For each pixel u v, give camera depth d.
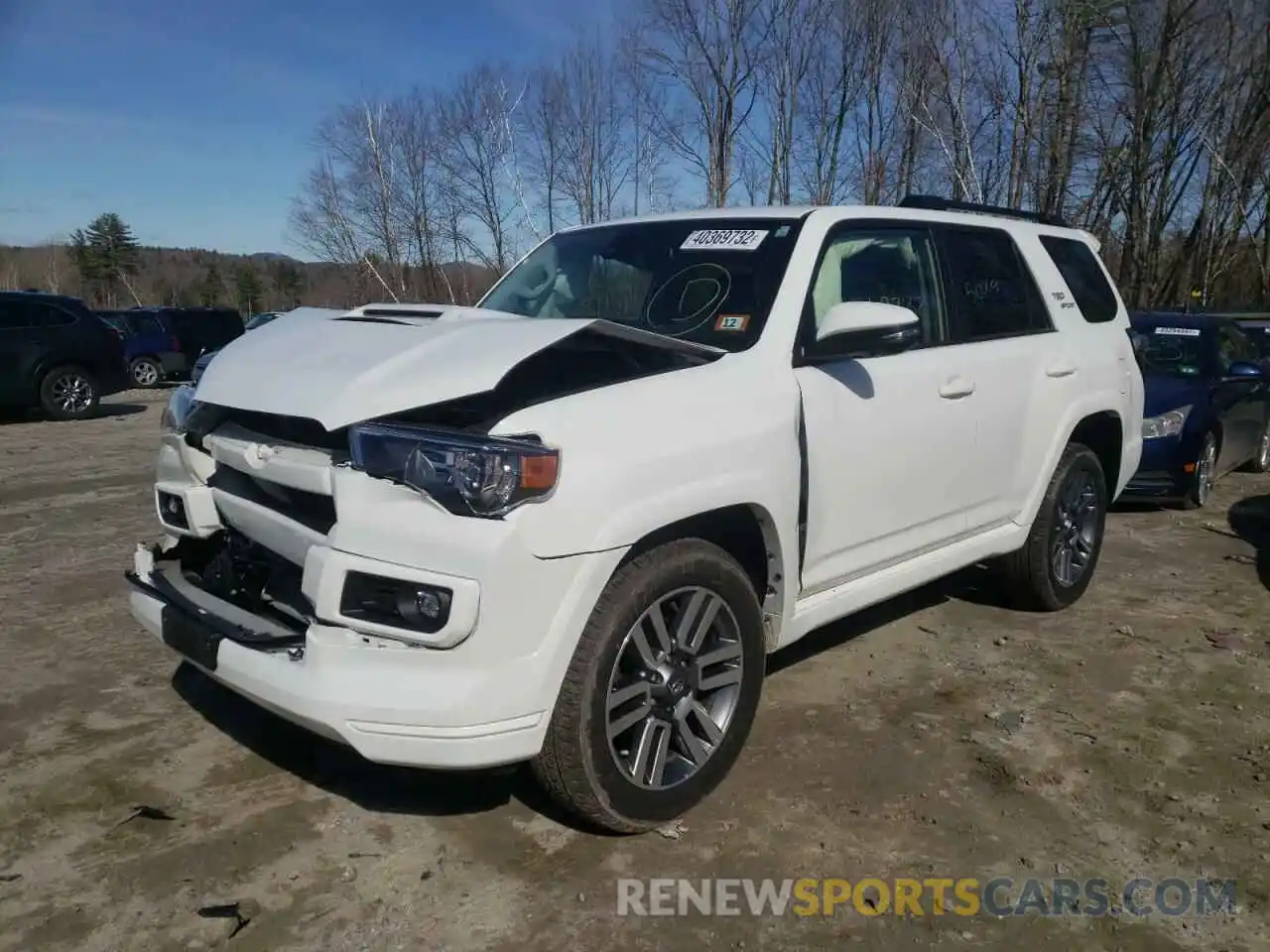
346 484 2.71
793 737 3.73
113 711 3.89
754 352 3.40
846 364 3.66
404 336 3.11
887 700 4.05
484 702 2.61
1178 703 4.06
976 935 2.66
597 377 3.00
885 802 3.28
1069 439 4.96
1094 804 3.29
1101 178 21.69
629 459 2.82
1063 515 4.98
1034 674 4.33
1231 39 22.08
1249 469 9.63
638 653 2.95
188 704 3.96
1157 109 21.92
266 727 3.77
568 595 2.70
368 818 3.16
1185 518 7.54
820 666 4.40
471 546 2.57
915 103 17.39
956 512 4.27
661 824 3.09
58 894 2.77
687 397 3.06
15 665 4.34
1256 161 24.00
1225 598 5.45
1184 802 3.30
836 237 3.86
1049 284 4.93
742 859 2.97
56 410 13.98
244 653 2.85
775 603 3.42
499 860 2.95
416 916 2.70
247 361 3.25
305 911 2.71
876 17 17.00
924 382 3.96
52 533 6.75
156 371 21.12
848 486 3.63
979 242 4.61
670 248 4.02
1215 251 26.72
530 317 3.58
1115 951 2.60
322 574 2.69
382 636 2.66
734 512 3.23
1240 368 8.06
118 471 9.45
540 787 2.96
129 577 3.51
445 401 2.75
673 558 2.98
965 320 4.36
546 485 2.63
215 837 3.05
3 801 3.24
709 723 3.19
